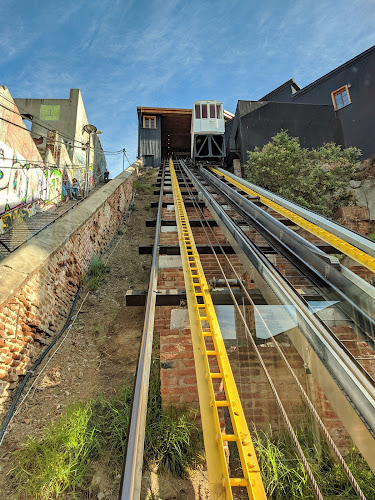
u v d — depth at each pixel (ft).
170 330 12.03
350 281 11.91
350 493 8.89
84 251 21.98
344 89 61.05
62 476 8.53
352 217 36.42
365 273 17.95
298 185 39.17
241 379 12.57
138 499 4.88
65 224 19.95
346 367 7.29
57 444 9.36
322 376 8.18
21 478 8.59
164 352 11.80
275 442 10.71
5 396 11.37
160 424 10.42
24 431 10.34
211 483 5.76
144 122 83.76
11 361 11.99
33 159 33.76
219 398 10.66
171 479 9.14
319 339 8.36
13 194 29.40
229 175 46.75
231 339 13.07
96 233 25.22
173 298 11.97
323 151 42.16
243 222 22.20
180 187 38.29
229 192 31.37
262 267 13.01
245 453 6.13
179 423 10.43
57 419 10.85
